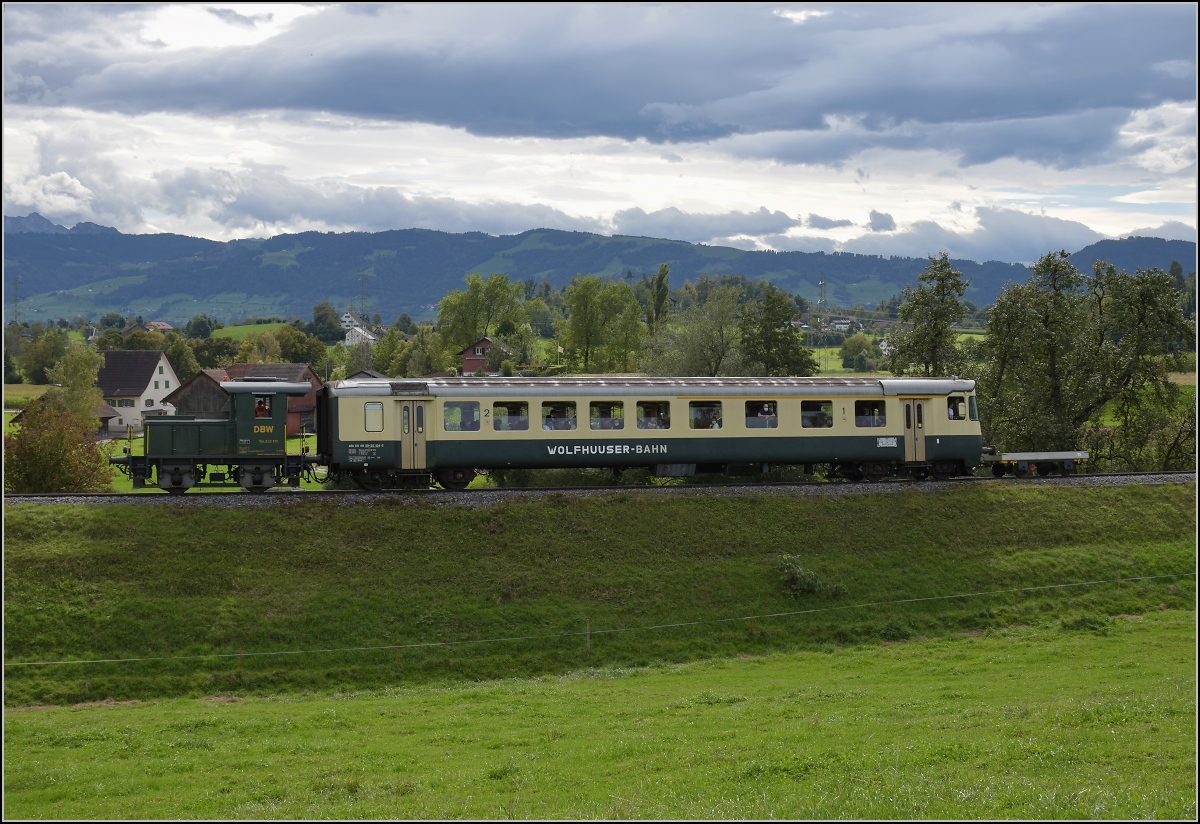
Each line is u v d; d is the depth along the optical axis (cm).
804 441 3559
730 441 3500
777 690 2395
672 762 1722
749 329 6912
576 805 1482
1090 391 4897
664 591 2970
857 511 3409
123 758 1883
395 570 2869
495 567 2944
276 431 3253
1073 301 5128
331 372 13225
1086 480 3778
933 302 5125
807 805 1412
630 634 2806
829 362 15675
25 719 2164
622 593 2941
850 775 1575
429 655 2633
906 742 1766
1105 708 1898
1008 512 3519
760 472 3597
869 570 3172
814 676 2562
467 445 3294
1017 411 4859
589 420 3384
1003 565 3275
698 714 2150
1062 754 1602
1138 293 4919
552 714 2212
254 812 1509
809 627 2930
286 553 2852
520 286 13300
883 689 2370
